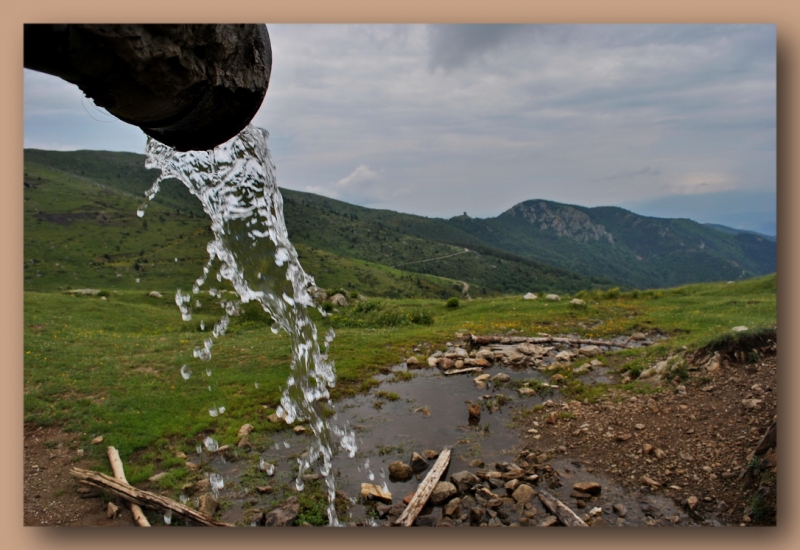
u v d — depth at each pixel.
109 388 11.82
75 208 131.50
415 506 7.34
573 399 11.91
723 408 9.34
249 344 16.78
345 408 11.78
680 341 15.47
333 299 28.95
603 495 7.71
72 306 23.31
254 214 7.36
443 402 12.22
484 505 7.45
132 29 2.78
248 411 10.97
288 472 8.51
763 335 11.00
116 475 8.04
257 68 4.00
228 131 4.37
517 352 16.92
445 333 20.03
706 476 7.77
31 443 9.12
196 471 8.44
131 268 103.12
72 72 2.98
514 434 10.26
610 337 20.03
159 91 3.33
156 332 21.36
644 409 10.28
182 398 11.51
